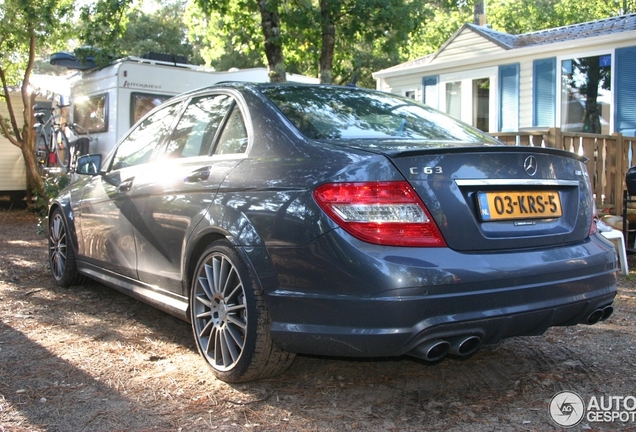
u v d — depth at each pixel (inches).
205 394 122.6
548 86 505.0
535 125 516.1
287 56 478.0
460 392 124.9
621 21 525.7
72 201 206.7
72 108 493.0
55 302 196.9
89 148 455.8
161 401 119.3
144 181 159.9
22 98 487.2
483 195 109.9
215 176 132.3
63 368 137.1
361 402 119.5
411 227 102.8
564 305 113.7
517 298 107.6
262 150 126.5
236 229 120.7
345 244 103.4
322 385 128.2
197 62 1326.3
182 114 162.2
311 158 115.4
